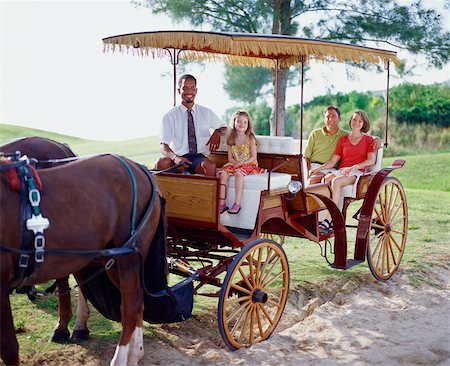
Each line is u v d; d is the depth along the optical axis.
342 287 7.98
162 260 5.52
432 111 23.47
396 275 8.55
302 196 6.73
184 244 6.61
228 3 13.68
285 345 6.11
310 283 8.03
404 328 6.66
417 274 8.62
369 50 7.20
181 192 6.00
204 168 6.41
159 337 6.19
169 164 6.43
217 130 6.89
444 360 5.74
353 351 5.99
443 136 23.17
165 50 7.31
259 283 6.19
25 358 5.50
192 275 5.82
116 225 5.07
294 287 7.86
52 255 4.57
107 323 6.48
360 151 8.27
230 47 5.65
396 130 23.89
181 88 6.83
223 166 6.71
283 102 14.55
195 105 6.96
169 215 6.11
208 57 7.83
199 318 6.80
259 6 13.48
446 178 19.02
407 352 5.92
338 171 8.24
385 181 8.15
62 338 5.89
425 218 12.24
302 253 9.68
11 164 4.51
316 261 9.18
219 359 5.66
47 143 6.04
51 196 4.62
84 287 5.82
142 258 5.25
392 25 13.09
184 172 6.61
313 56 7.48
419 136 23.53
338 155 8.43
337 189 7.68
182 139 6.79
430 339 6.31
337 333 6.45
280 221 7.28
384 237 8.33
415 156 22.14
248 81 28.72
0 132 26.33
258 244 6.03
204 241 6.50
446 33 13.30
